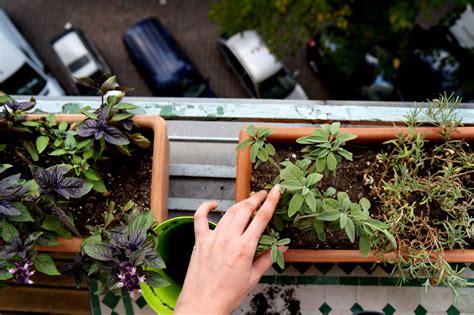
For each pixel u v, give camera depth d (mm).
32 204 1733
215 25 7531
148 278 1630
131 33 7250
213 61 7395
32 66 6738
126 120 1833
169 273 1828
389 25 4816
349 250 1802
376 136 1829
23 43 6957
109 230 1754
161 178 1846
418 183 1774
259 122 2260
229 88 7320
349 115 2053
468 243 1847
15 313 2199
